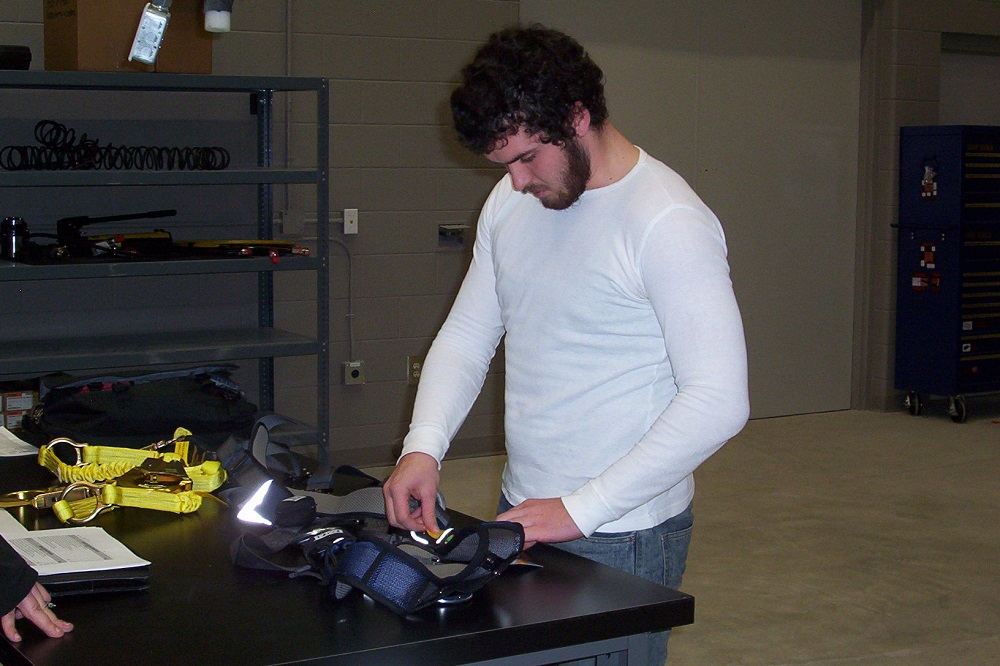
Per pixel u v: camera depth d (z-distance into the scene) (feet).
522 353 5.19
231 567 4.52
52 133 13.01
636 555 5.01
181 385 8.04
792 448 16.52
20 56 10.92
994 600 10.48
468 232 15.74
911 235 18.49
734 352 4.47
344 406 15.24
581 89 4.37
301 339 12.64
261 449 5.85
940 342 18.24
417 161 15.28
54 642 3.71
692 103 17.31
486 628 3.85
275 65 14.23
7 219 11.20
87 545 4.65
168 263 11.16
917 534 12.44
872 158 18.83
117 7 11.02
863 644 9.48
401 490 4.79
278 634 3.78
